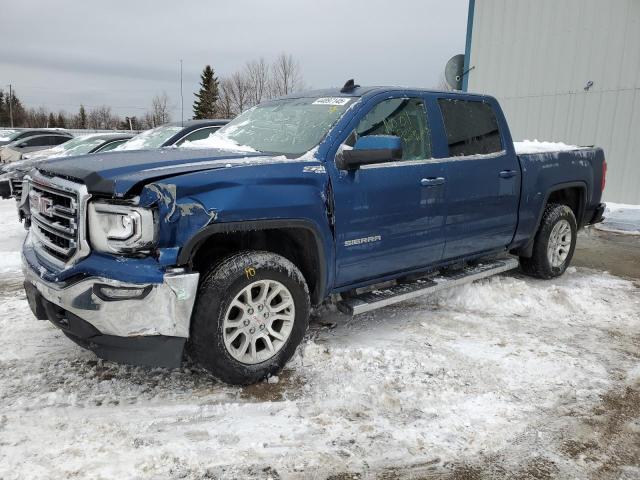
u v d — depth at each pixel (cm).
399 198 388
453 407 304
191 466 246
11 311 448
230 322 311
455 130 446
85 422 280
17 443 260
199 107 4616
